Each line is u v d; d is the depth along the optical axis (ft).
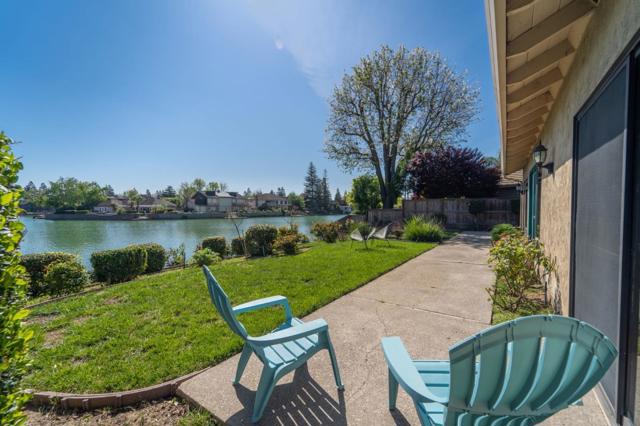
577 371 3.06
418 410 4.47
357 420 5.68
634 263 4.84
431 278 15.97
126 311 11.67
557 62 9.14
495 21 5.84
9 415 3.70
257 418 5.69
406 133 51.72
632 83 4.85
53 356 8.18
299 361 6.30
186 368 7.52
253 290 14.29
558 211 10.73
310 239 41.19
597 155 6.60
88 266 29.37
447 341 8.76
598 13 6.37
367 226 34.27
